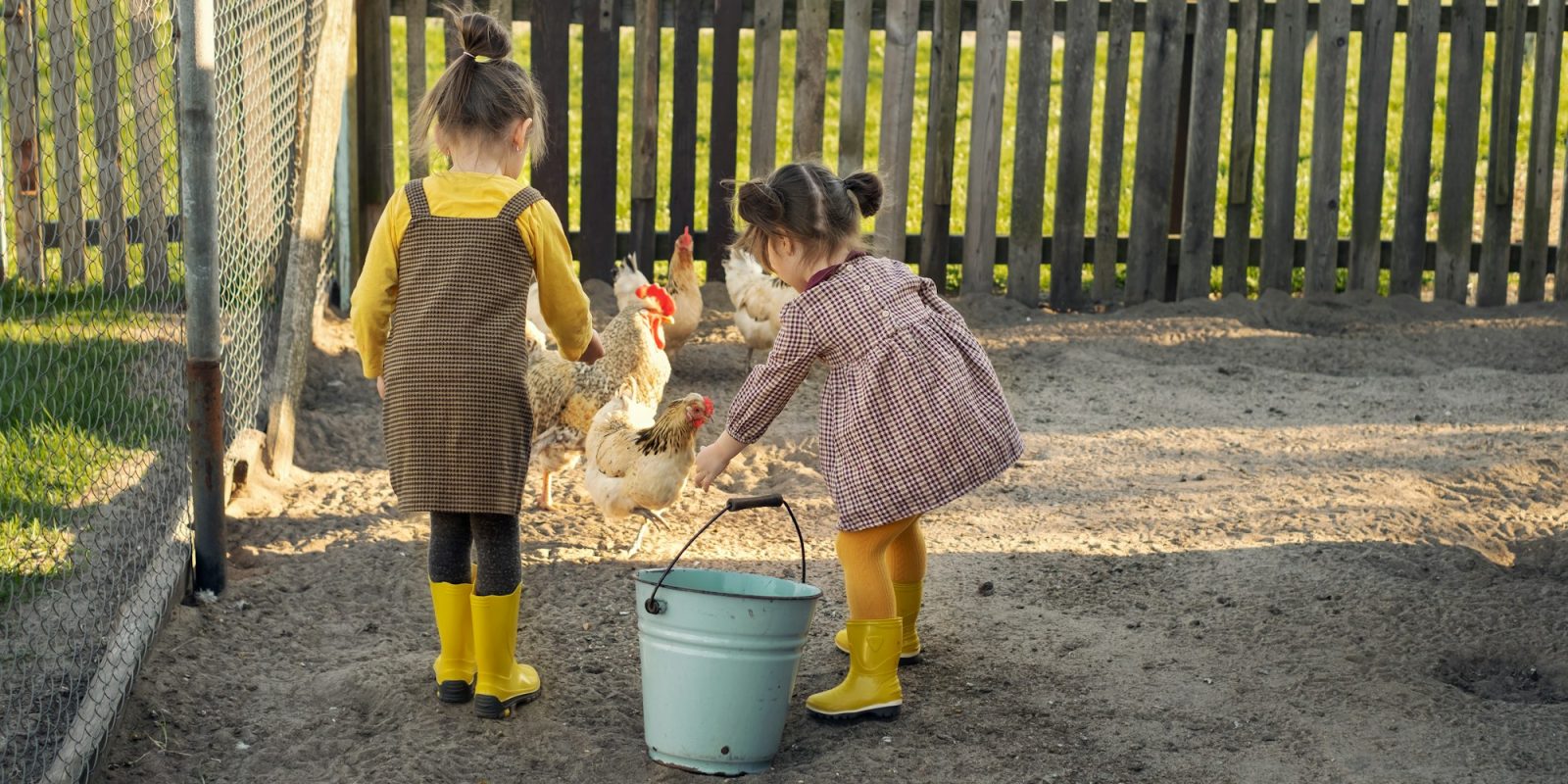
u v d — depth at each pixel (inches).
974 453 134.4
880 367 132.6
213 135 159.3
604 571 184.7
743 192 135.1
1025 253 334.3
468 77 137.9
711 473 137.5
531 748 137.5
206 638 158.2
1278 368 291.1
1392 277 338.0
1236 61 324.8
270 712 143.9
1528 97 484.4
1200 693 148.6
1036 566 185.2
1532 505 209.9
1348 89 519.5
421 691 147.0
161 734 137.3
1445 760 134.2
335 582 177.9
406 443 134.7
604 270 335.3
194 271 159.9
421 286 134.6
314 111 263.0
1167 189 330.3
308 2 267.6
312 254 253.3
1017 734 140.3
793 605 128.0
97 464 195.6
